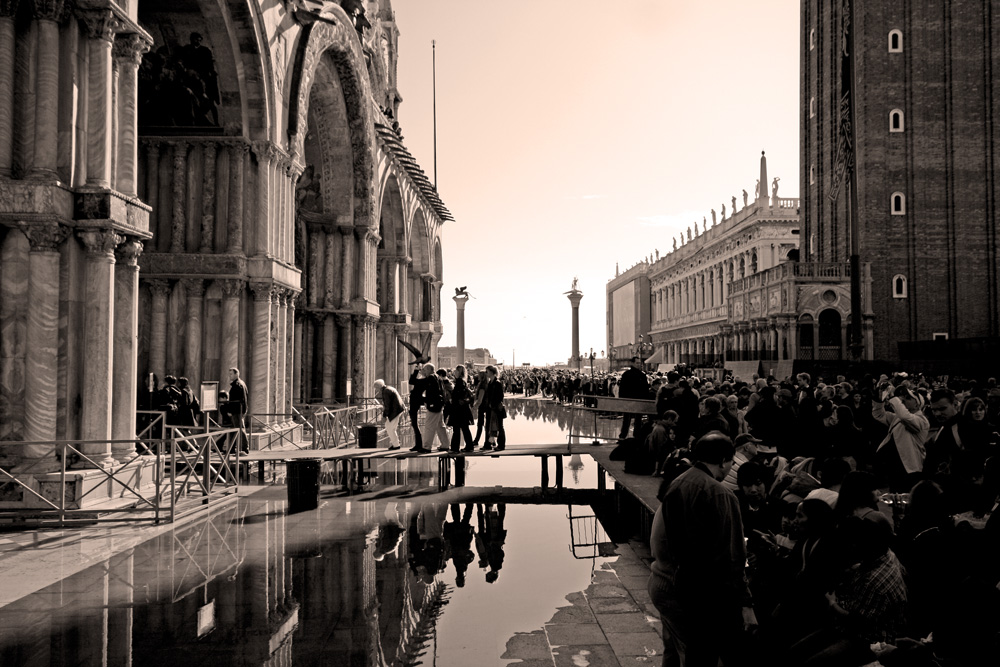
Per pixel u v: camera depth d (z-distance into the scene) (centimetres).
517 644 668
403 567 931
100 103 1208
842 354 4300
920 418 1180
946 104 4550
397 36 4216
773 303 4641
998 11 4547
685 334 10000
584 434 2970
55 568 893
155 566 912
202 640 665
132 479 1252
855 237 2553
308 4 2088
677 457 838
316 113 2777
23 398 1146
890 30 4562
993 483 670
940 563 547
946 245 4531
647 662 629
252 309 1886
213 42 1770
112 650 638
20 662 609
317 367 2880
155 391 1557
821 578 511
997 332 4481
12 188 1116
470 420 1775
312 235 2905
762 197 7481
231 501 1394
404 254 3944
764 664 520
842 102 4616
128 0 1268
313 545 1043
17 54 1155
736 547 485
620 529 1184
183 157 1842
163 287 1823
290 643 661
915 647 473
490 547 1050
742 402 1788
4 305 1143
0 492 1103
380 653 641
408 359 4781
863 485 518
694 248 9638
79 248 1190
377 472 1905
